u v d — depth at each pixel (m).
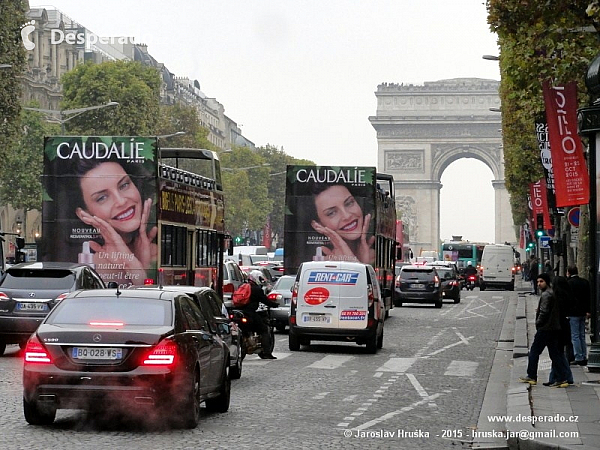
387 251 54.66
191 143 125.69
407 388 26.09
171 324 18.03
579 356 31.11
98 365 17.27
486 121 188.00
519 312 62.75
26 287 31.86
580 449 16.72
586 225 42.31
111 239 35.97
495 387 26.67
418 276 69.50
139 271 36.00
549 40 30.88
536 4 29.69
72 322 17.95
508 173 89.25
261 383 26.25
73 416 19.55
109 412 19.73
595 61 27.44
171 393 17.41
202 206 42.44
